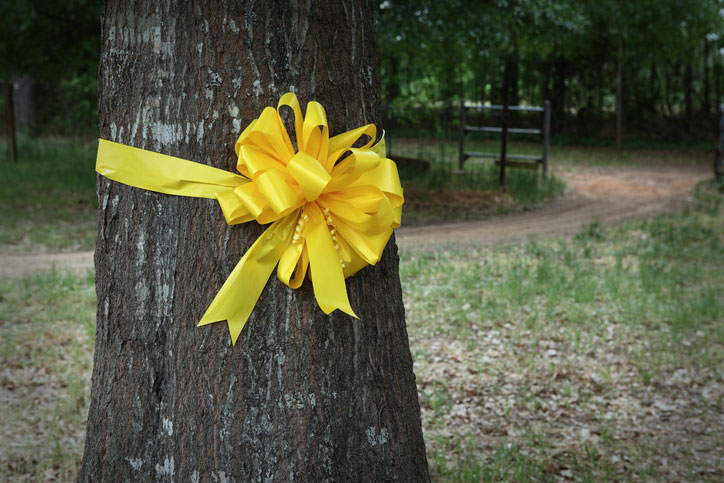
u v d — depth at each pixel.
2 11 12.30
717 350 5.59
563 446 4.17
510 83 28.42
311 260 1.90
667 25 21.36
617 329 6.07
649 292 7.07
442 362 5.41
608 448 4.15
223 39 2.00
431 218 12.30
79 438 4.13
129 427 2.19
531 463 3.91
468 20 12.41
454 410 4.64
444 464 3.84
